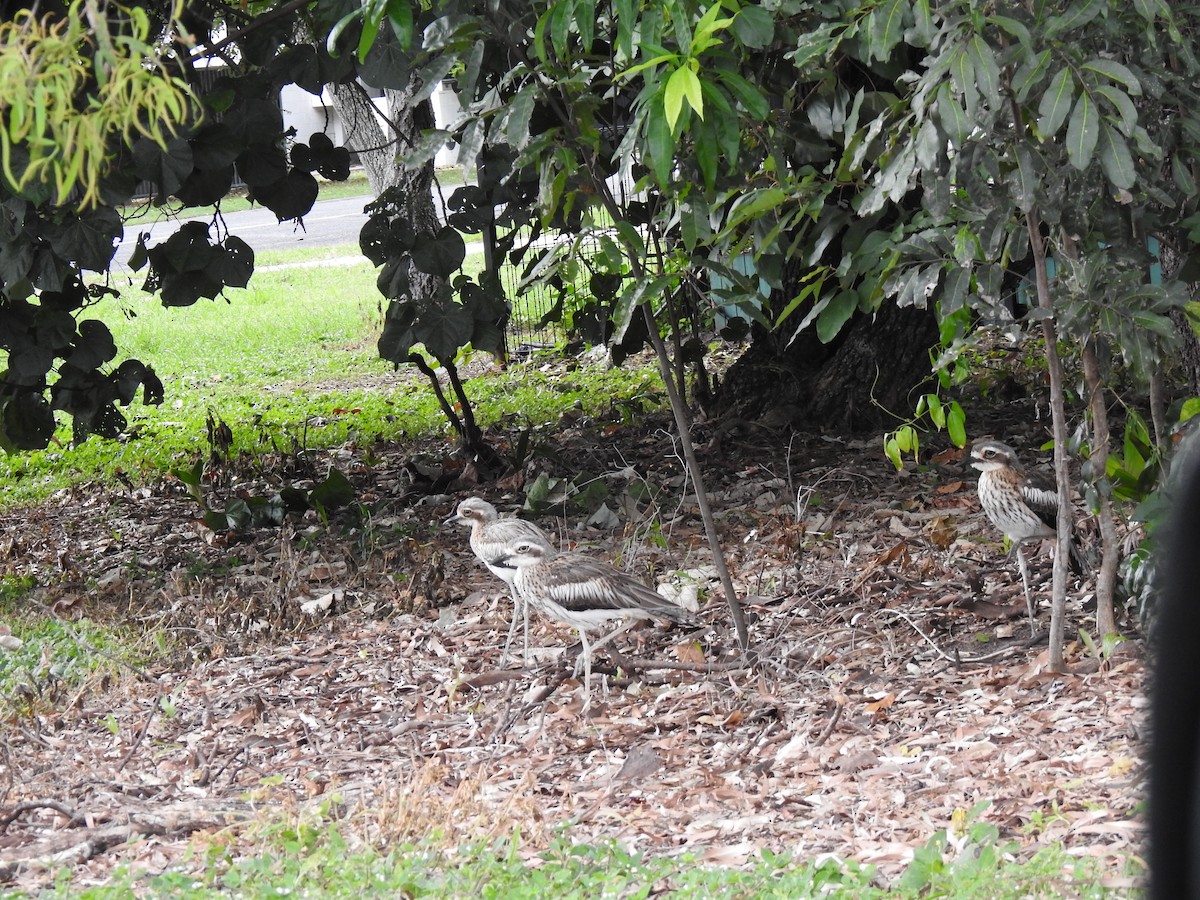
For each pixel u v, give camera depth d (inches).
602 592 324.8
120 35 175.3
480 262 1212.5
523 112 281.7
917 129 256.4
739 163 331.3
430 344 505.4
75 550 536.1
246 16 452.8
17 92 166.1
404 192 526.3
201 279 478.3
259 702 348.5
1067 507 301.0
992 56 233.9
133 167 407.5
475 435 591.5
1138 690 285.7
